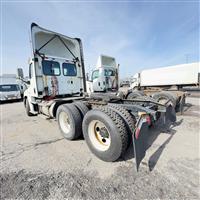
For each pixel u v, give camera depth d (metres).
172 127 4.27
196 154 2.72
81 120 3.44
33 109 5.56
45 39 4.91
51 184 2.01
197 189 1.84
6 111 8.30
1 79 14.07
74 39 5.68
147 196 1.75
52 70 4.95
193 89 18.39
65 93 5.40
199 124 4.50
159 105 3.72
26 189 1.93
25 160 2.68
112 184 1.98
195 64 14.75
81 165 2.46
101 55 9.50
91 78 10.18
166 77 16.92
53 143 3.43
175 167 2.32
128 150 2.94
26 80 5.50
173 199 1.70
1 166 2.49
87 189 1.90
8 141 3.62
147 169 2.29
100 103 3.54
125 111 2.71
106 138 2.62
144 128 2.36
